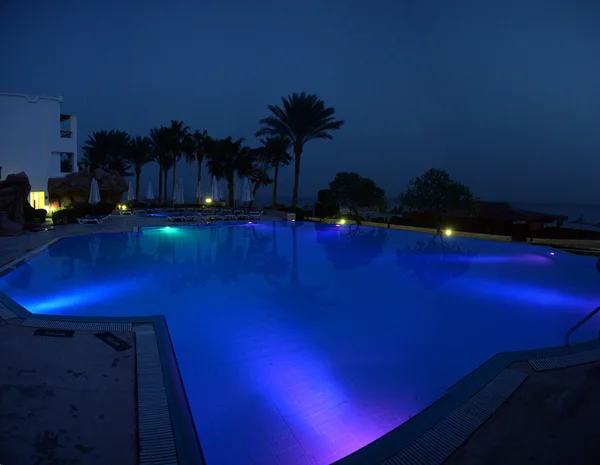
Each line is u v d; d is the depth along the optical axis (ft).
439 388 13.44
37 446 8.29
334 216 82.43
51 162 76.07
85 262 34.32
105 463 7.95
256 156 110.52
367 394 12.94
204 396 12.52
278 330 18.93
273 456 9.68
